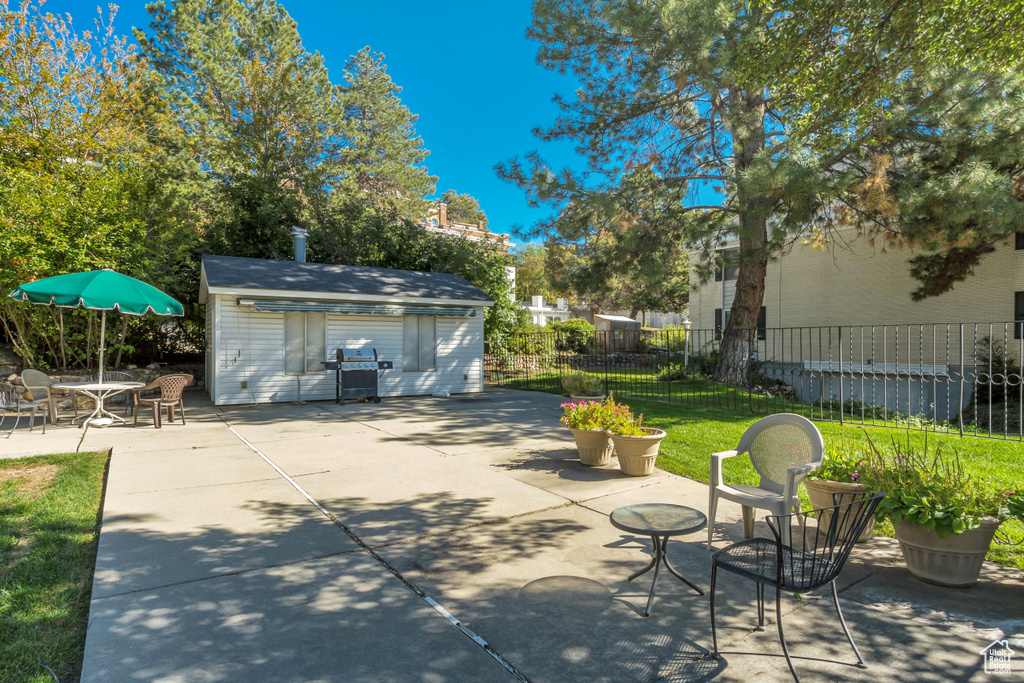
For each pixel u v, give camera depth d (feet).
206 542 13.89
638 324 121.60
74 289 27.61
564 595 11.24
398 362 47.96
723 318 77.36
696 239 43.42
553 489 18.92
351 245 65.00
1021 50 22.85
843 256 64.90
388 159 108.68
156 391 44.75
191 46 77.92
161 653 8.97
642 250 44.80
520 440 27.50
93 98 47.75
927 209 36.09
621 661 8.93
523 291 119.14
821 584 8.55
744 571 8.89
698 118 46.06
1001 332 52.75
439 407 40.19
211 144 76.07
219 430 30.19
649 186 45.39
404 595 11.20
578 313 136.56
